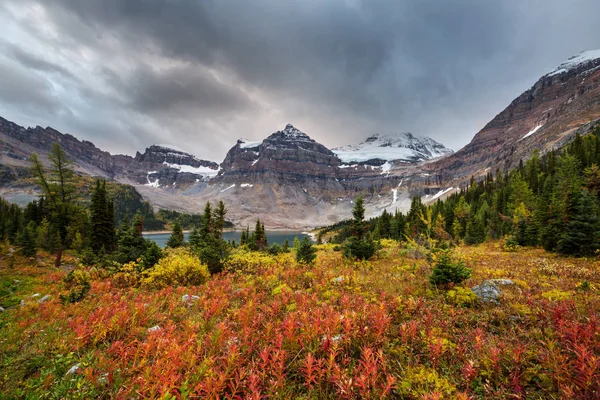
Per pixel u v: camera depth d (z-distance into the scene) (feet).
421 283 35.96
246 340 19.20
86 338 21.40
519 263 54.13
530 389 14.30
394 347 19.15
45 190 97.09
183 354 16.89
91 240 121.08
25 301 39.73
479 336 18.08
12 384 16.06
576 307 23.39
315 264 59.16
